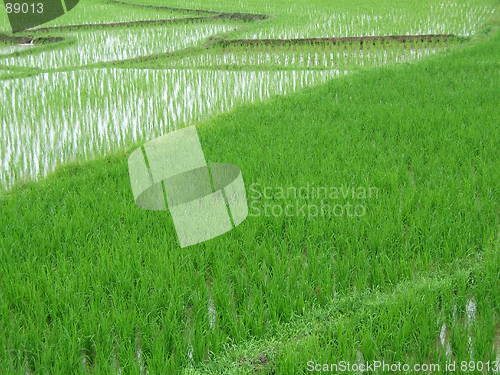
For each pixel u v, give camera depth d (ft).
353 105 31.35
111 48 57.52
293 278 14.85
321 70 44.80
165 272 15.11
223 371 12.17
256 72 44.34
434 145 24.14
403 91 33.81
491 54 43.21
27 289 14.30
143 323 13.15
